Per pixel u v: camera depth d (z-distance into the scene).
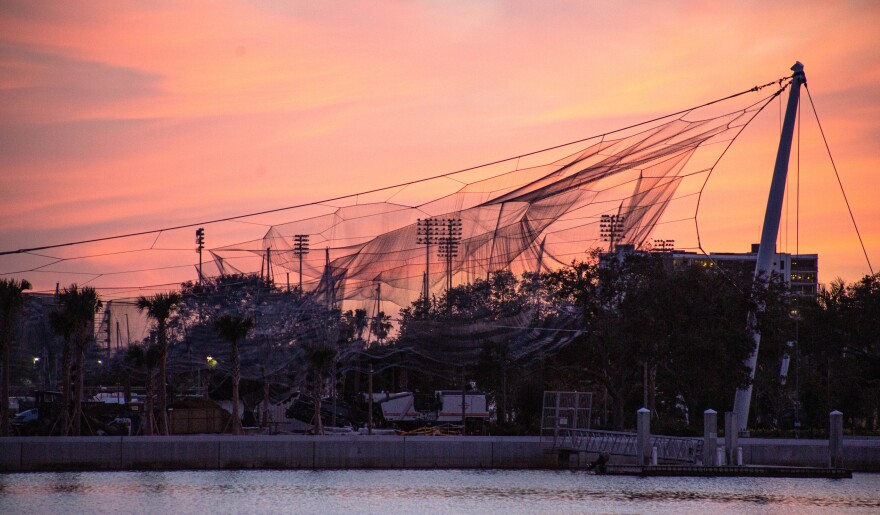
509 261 89.19
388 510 72.81
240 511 72.19
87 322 101.81
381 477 88.81
